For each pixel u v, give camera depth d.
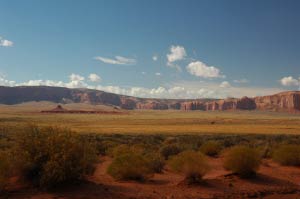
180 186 17.66
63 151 15.73
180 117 197.00
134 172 18.61
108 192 15.82
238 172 19.61
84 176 17.31
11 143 28.98
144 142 43.69
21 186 15.70
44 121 127.38
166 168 23.66
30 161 15.74
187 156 18.56
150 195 15.88
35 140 16.00
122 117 184.62
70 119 150.50
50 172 15.25
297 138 53.25
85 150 17.12
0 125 81.56
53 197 14.53
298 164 24.28
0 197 14.20
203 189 17.19
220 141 42.94
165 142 43.69
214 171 22.73
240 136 58.97
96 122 132.38
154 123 133.00
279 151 25.17
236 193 16.80
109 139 44.59
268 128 97.38
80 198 14.62
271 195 16.98
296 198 16.50
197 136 57.25
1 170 14.80
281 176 20.69
